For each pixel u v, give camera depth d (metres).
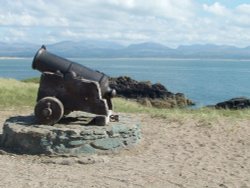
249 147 11.16
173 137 12.14
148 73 144.12
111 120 10.80
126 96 41.09
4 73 134.75
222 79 107.06
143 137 11.94
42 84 10.21
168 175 8.22
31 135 9.41
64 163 8.90
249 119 15.38
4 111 15.80
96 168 8.60
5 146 9.87
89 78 10.26
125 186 7.39
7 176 7.76
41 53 10.37
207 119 14.95
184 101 40.88
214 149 10.81
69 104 10.16
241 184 7.79
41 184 7.30
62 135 9.35
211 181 7.93
